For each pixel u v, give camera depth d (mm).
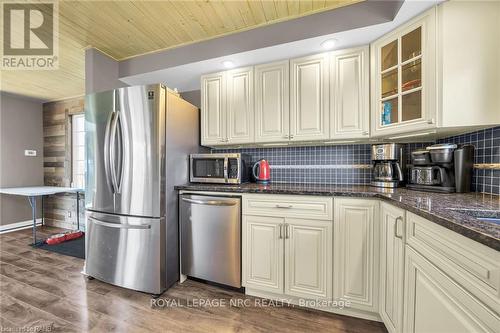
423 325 925
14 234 3357
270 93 2004
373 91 1682
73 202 3682
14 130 3578
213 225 1821
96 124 1896
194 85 2582
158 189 1727
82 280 1989
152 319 1486
